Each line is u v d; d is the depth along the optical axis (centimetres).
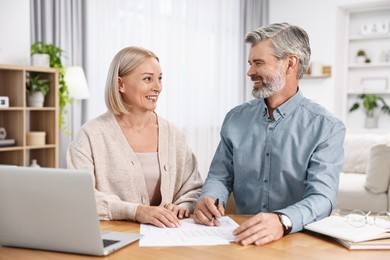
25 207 110
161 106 511
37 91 349
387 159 370
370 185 377
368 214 138
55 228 108
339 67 625
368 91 614
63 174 104
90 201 103
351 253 110
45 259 106
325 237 124
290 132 155
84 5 412
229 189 173
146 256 107
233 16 617
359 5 595
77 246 108
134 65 166
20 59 367
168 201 175
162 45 505
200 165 574
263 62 149
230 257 106
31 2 378
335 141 149
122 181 169
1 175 109
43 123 366
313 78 633
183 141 187
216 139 598
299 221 126
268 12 668
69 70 371
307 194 143
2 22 354
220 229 131
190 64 545
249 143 164
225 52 607
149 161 175
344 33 634
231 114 176
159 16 497
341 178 415
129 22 466
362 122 636
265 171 159
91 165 166
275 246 115
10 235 114
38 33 383
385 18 609
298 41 150
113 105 170
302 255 108
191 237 123
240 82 630
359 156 448
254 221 120
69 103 378
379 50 616
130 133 177
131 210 143
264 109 163
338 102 629
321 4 618
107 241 117
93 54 426
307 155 152
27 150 371
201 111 573
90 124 172
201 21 565
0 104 316
